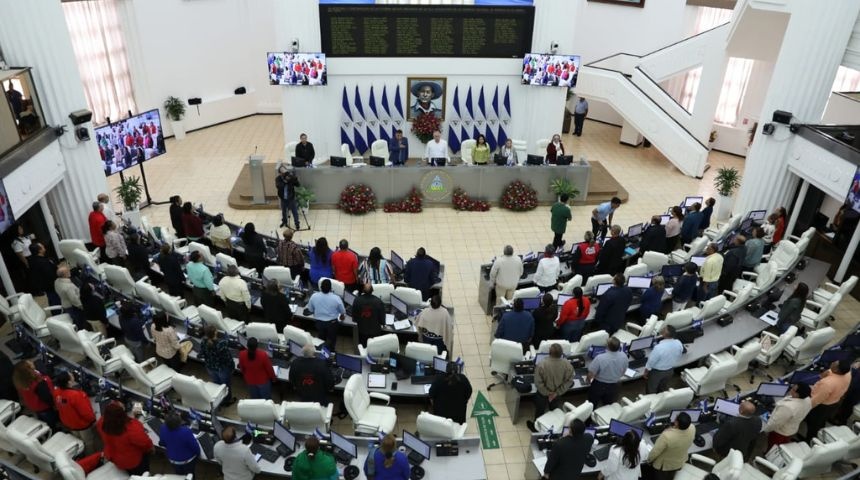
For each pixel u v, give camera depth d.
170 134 20.39
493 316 10.31
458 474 6.95
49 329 8.83
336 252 10.41
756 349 8.77
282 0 15.59
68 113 11.71
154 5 18.75
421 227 14.83
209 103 21.16
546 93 17.31
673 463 6.97
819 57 12.42
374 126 17.92
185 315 9.88
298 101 16.75
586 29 22.69
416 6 16.14
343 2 16.41
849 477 6.98
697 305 11.20
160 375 8.54
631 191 17.36
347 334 10.49
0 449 7.88
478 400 9.37
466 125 18.09
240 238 12.53
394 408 8.76
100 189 12.79
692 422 7.83
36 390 7.52
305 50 16.27
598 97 20.41
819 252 13.43
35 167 10.68
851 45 12.24
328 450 7.14
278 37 16.11
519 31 16.73
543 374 7.82
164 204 15.63
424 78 17.25
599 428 7.54
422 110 17.70
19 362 7.91
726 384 9.78
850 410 8.61
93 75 17.48
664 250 12.24
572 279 10.38
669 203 16.61
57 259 12.20
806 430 8.77
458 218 15.35
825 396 7.89
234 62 21.62
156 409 7.68
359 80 17.09
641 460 7.31
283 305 9.29
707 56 17.88
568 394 9.18
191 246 11.27
